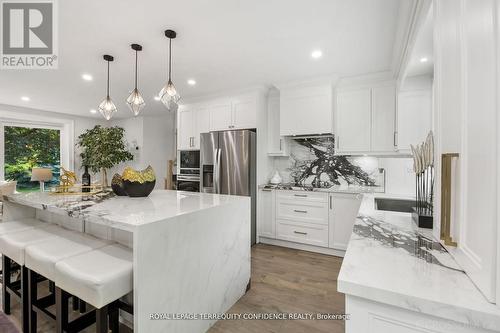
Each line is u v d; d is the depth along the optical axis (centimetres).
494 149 56
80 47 239
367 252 93
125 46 238
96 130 491
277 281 246
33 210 236
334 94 334
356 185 350
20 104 455
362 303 71
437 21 99
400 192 296
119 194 218
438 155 99
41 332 172
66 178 242
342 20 195
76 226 203
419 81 273
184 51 248
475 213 66
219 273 186
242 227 215
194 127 420
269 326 180
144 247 126
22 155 487
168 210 159
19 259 164
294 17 191
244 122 371
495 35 55
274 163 410
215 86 360
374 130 308
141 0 171
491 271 58
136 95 242
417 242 104
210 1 172
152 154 582
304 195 333
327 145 371
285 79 330
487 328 56
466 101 72
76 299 195
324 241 320
